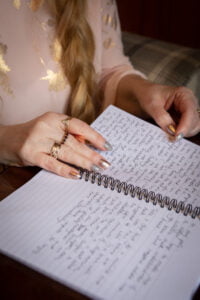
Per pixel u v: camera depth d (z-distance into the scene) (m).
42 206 0.39
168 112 0.58
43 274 0.33
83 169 0.45
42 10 0.60
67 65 0.62
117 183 0.42
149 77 0.83
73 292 0.32
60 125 0.47
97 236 0.36
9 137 0.46
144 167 0.45
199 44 1.41
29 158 0.44
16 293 0.32
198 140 0.54
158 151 0.48
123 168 0.45
